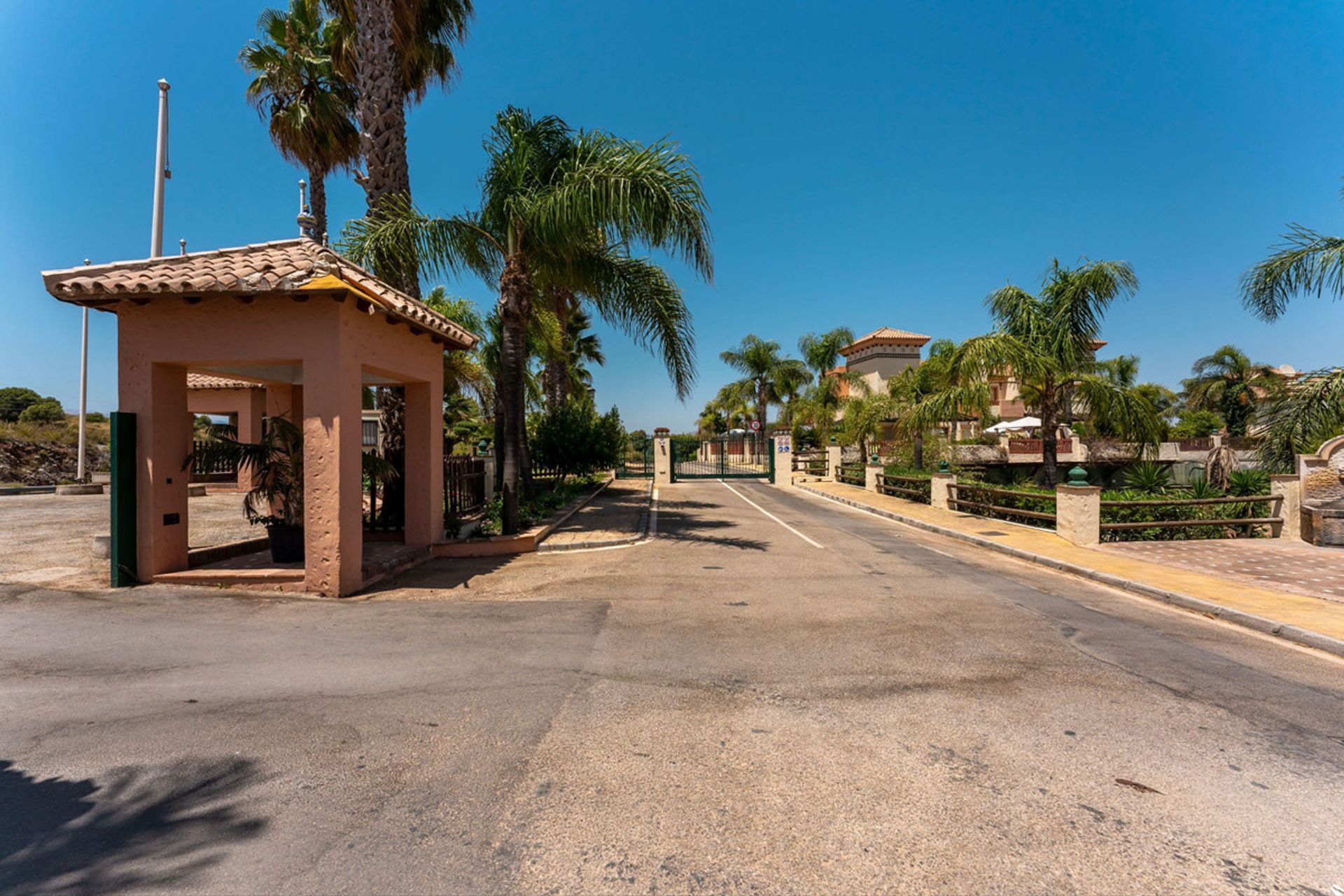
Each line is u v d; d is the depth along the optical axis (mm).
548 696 4215
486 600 6957
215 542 10352
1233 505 12562
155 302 7230
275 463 8203
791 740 3658
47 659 4824
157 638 5363
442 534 10258
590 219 10289
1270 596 7344
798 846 2686
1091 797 3113
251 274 7031
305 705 4031
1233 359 39625
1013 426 29156
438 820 2828
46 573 7902
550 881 2441
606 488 24984
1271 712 4191
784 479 27969
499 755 3420
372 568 7867
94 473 28766
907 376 27172
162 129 14141
